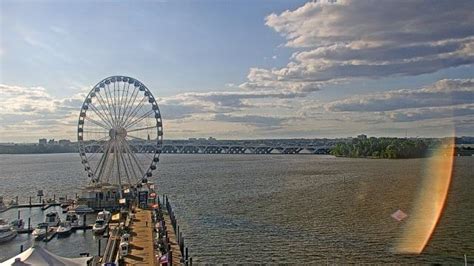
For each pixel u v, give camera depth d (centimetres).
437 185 15238
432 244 7356
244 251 6975
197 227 8625
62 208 11512
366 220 9294
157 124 11662
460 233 8081
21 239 8306
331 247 7188
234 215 9919
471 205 11119
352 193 13462
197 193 14000
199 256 6700
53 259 4828
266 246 7256
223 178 19450
